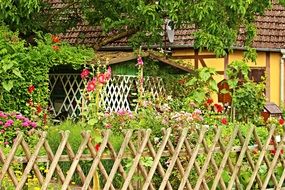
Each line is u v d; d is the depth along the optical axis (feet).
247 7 56.39
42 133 24.66
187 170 27.81
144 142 26.68
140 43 60.70
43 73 51.13
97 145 26.27
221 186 29.07
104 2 60.75
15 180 24.23
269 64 80.07
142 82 53.88
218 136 28.73
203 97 52.13
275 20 81.71
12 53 49.85
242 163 30.40
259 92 57.98
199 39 55.26
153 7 54.90
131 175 26.45
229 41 56.49
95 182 26.99
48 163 26.03
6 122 41.81
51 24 63.77
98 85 39.78
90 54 55.31
